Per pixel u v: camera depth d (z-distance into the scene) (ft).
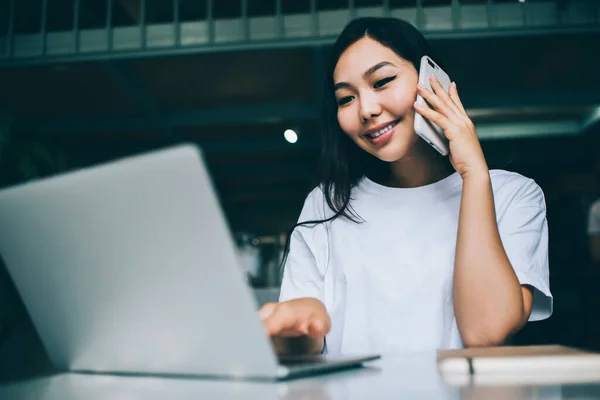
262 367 1.50
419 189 3.84
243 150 19.30
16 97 14.66
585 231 15.98
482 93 14.64
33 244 1.63
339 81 3.55
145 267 1.51
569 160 21.90
